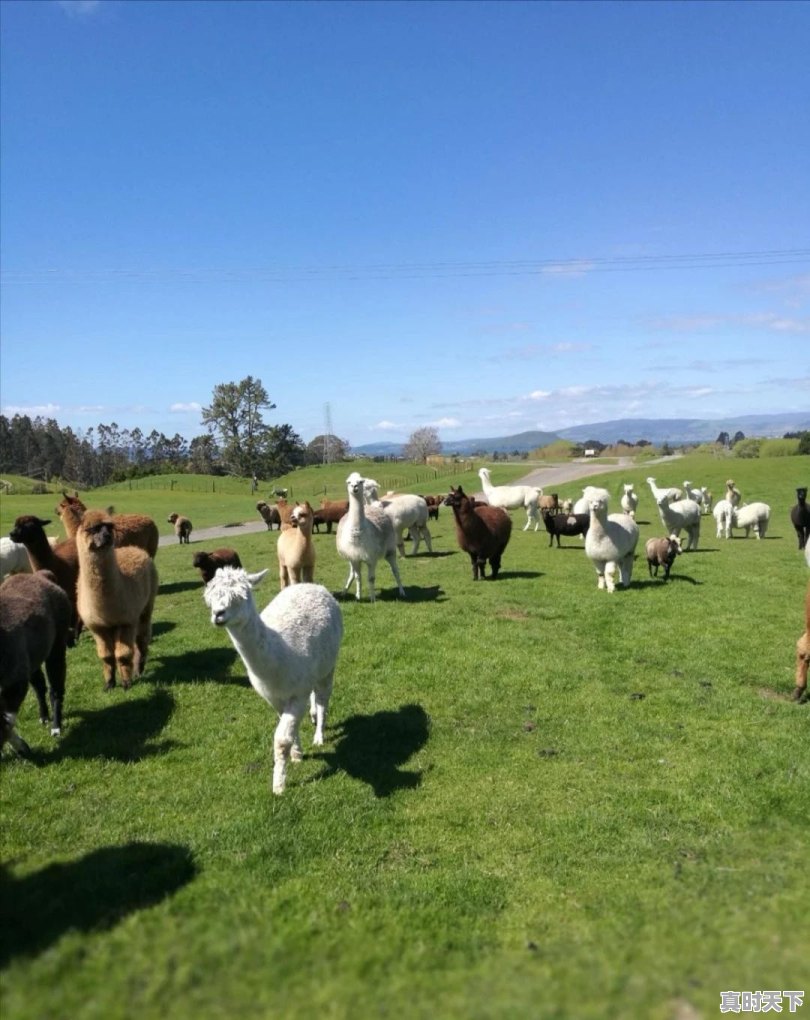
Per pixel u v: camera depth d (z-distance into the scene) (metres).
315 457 127.38
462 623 10.30
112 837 4.76
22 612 5.98
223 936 3.64
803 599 12.12
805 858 4.50
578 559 17.39
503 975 3.41
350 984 3.33
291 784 5.55
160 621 10.92
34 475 104.38
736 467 52.03
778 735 6.48
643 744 6.32
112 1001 3.20
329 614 6.17
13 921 3.82
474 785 5.56
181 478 87.31
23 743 6.02
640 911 3.93
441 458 103.88
